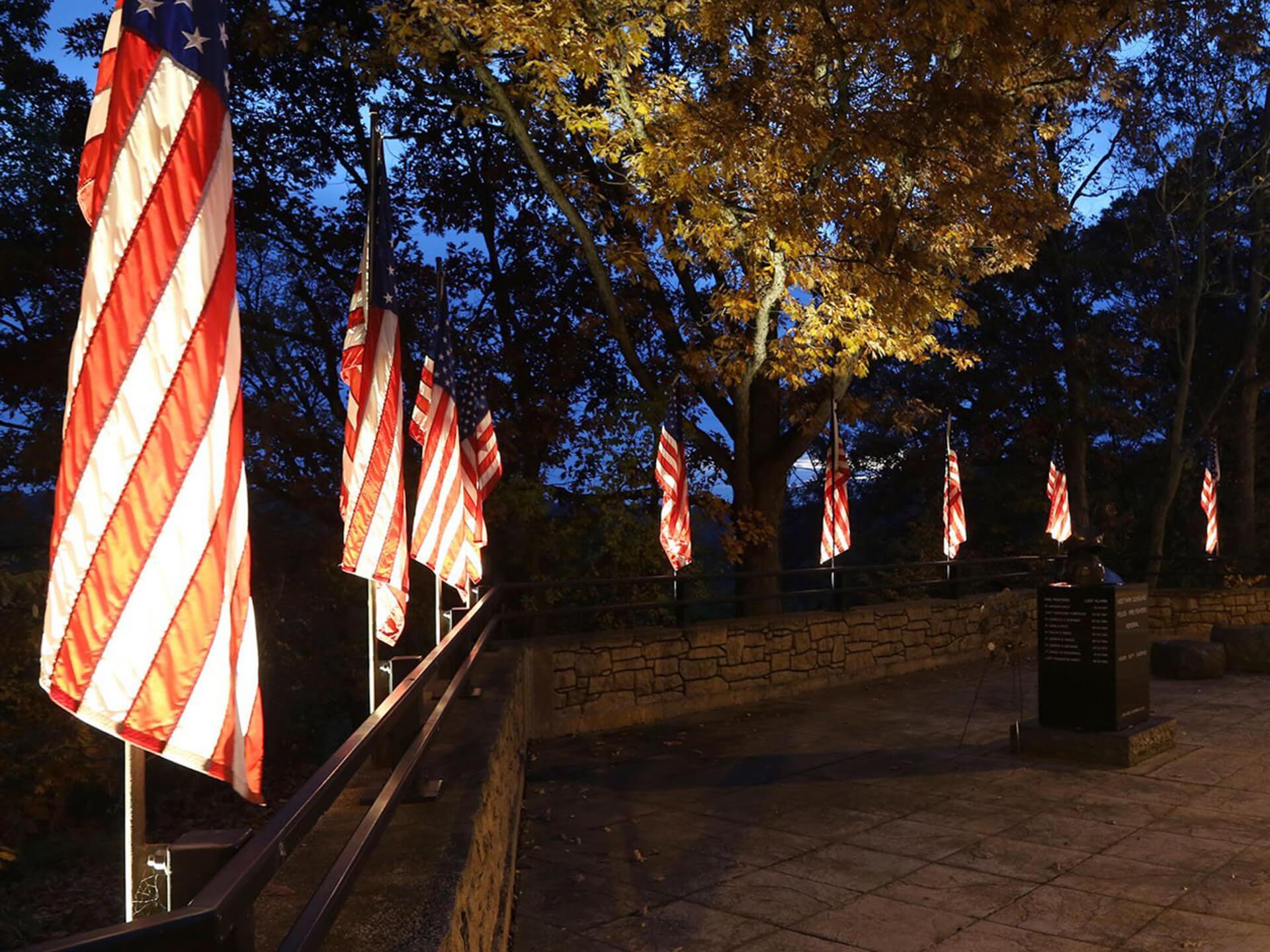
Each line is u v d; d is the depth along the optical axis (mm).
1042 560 19172
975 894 5992
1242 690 13297
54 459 14141
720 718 11531
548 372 17781
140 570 2586
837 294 13312
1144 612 10078
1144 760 9406
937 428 27797
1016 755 9633
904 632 14797
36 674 7984
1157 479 28469
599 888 6160
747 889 6121
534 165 14531
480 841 4078
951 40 12156
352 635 13383
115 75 2729
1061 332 26094
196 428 2664
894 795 8250
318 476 16000
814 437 15969
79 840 8430
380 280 6273
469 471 9945
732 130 11766
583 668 10820
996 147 13008
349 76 16672
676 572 12297
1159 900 5883
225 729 2602
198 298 2703
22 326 16656
